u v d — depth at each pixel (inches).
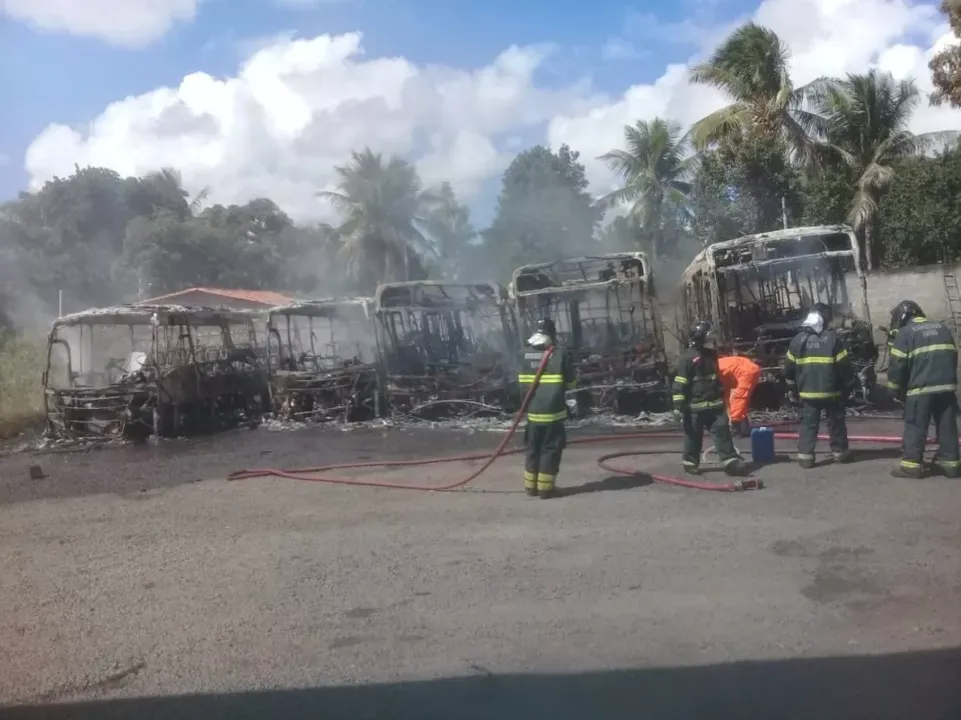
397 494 365.1
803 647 181.5
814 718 150.8
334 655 189.9
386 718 159.2
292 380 682.2
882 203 1126.4
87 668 189.8
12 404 709.9
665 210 1545.3
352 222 1895.9
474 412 639.8
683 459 372.8
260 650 195.2
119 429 618.2
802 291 679.1
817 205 1180.5
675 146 1541.6
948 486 320.2
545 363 337.4
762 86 1190.3
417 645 193.0
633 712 156.1
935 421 337.7
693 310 727.1
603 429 551.8
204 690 175.6
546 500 334.3
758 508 301.3
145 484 428.8
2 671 189.8
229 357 717.3
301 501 361.7
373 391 665.6
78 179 1920.5
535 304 660.7
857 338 563.2
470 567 248.7
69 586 251.3
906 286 744.3
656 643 187.0
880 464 367.6
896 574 224.5
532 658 182.4
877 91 1240.2
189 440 616.4
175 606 228.5
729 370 472.7
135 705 170.4
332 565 258.4
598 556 252.8
